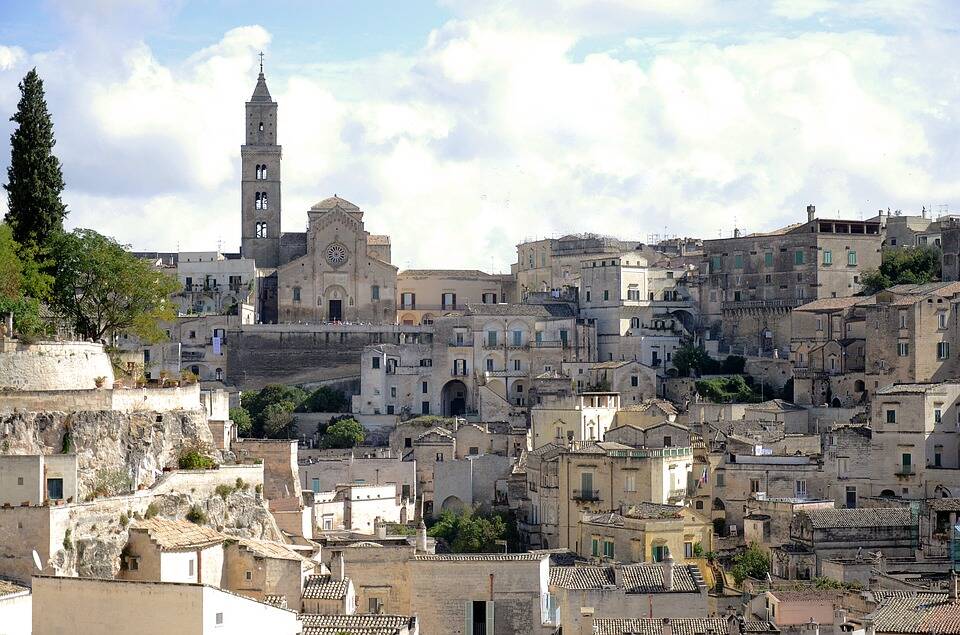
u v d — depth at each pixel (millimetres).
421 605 158500
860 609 159250
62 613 118125
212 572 145125
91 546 141625
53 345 163125
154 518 152000
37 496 143125
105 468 156375
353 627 134000
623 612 159875
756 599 168625
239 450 185000
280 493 186375
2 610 122000
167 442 166875
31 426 154125
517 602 158125
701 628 151250
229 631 119500
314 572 155625
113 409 162000
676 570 165250
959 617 150250
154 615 116938
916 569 191000
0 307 170875
